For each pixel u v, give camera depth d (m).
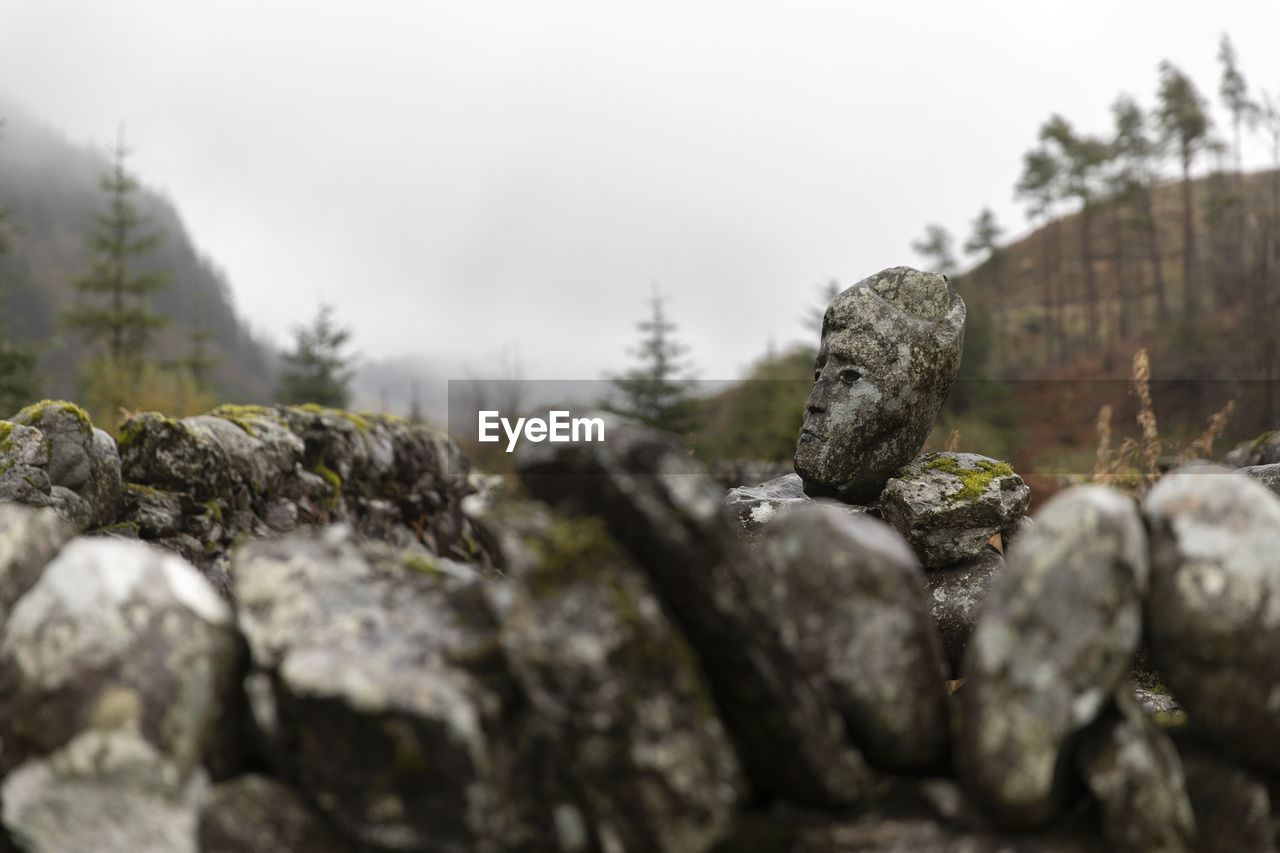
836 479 2.88
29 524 1.62
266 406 5.17
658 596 1.49
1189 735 1.67
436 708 1.28
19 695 1.34
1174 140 34.69
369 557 1.59
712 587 1.41
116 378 9.31
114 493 3.48
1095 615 1.41
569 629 1.32
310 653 1.35
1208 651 1.46
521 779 1.38
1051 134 38.50
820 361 2.98
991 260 41.84
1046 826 1.48
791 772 1.47
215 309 128.75
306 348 26.31
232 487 4.22
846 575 1.59
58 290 98.88
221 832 1.34
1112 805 1.39
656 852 1.33
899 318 2.82
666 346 18.31
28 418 3.13
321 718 1.32
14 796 1.33
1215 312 29.03
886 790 1.57
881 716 1.53
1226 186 35.47
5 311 13.95
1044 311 45.41
